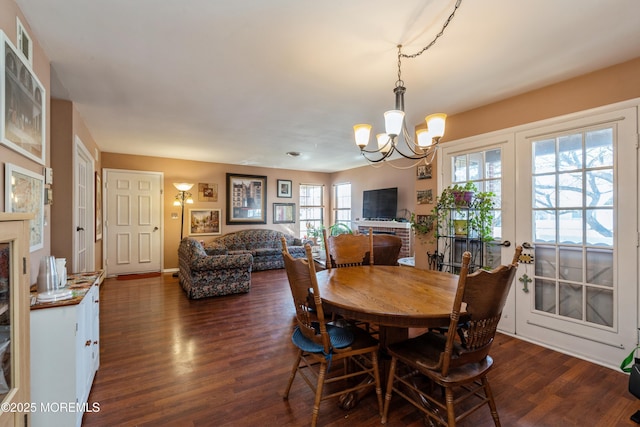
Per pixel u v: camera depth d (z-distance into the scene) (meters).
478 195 3.04
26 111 1.72
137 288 4.67
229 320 3.30
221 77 2.48
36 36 1.89
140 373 2.18
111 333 2.92
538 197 2.75
